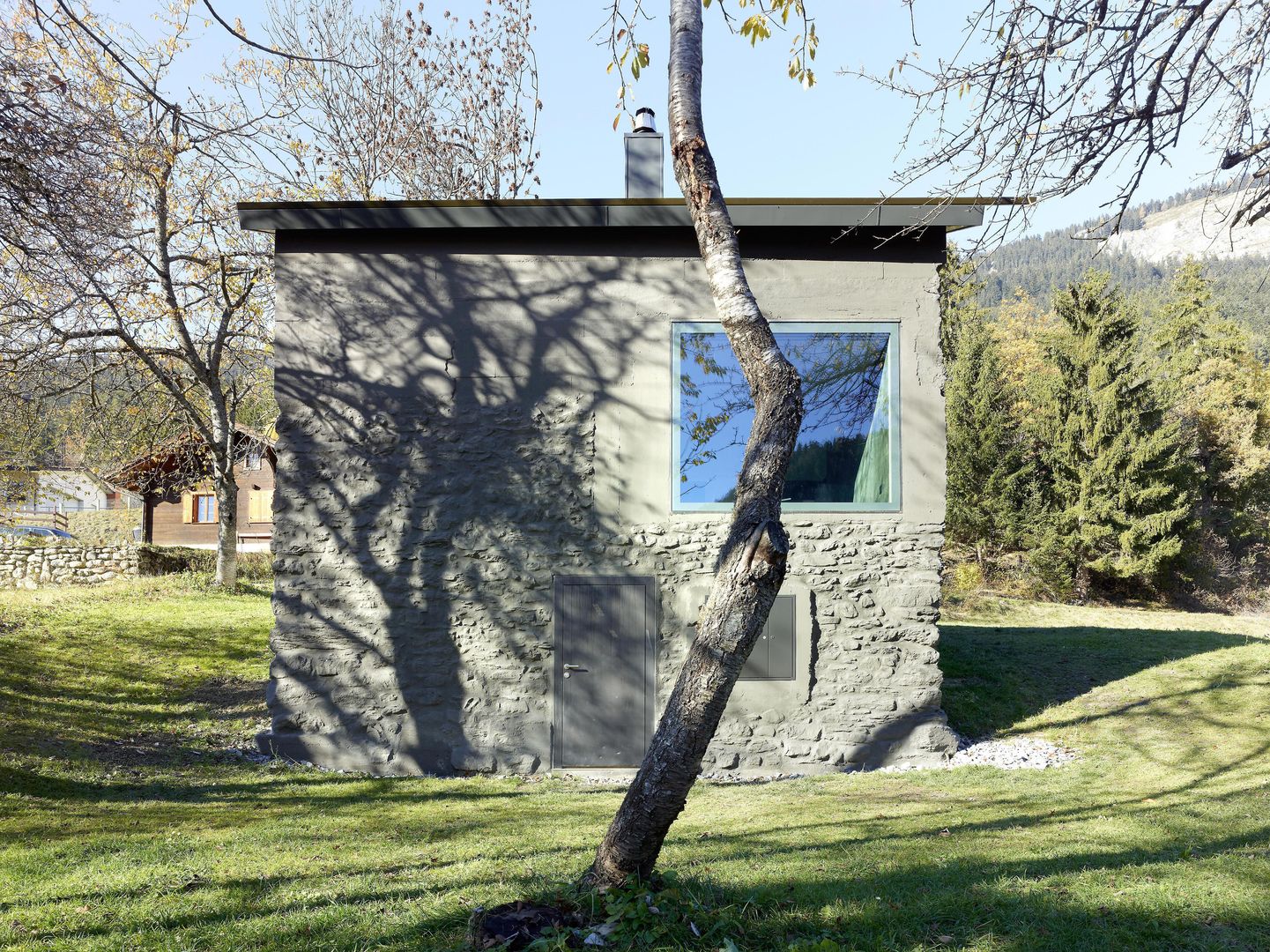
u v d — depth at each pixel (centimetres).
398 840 662
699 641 435
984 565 2823
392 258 1014
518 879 517
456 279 1013
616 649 995
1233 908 461
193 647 1416
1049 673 1260
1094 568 2683
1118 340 2731
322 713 992
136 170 972
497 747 988
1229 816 664
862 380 1020
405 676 991
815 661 996
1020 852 584
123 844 633
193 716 1120
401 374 1009
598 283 1014
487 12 2564
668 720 438
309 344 1010
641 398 1009
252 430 2355
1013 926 444
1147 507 2691
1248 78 532
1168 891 487
